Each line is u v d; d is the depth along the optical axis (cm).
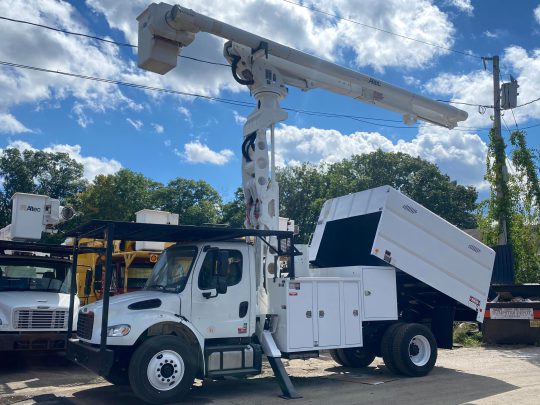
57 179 6272
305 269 1095
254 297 900
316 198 5178
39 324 1094
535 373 1056
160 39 892
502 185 2027
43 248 1282
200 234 903
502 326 1511
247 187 1036
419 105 1241
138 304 819
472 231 3456
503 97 2053
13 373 1088
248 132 1049
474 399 812
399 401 807
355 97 1179
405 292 1130
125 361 862
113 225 800
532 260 2020
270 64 1048
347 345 962
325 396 854
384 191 1044
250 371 859
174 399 784
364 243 1132
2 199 6019
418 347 1039
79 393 891
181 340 803
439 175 5419
